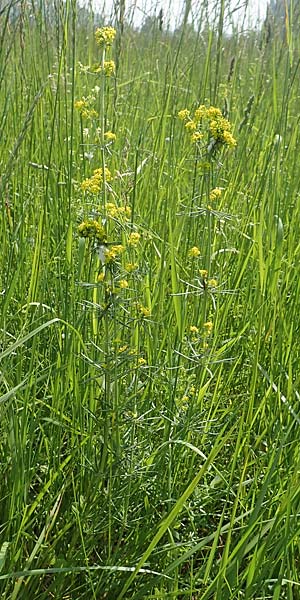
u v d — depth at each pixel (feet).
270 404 7.39
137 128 11.68
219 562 6.09
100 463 6.62
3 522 6.48
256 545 5.49
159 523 6.05
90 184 6.88
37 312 7.32
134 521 6.43
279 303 7.34
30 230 9.27
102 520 6.47
